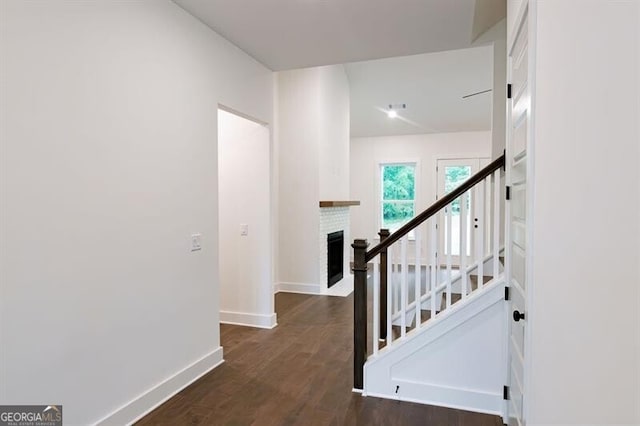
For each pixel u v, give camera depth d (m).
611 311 0.76
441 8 2.62
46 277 1.75
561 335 1.07
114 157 2.10
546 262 1.22
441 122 7.82
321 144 5.54
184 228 2.66
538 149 1.33
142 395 2.30
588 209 0.88
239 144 3.96
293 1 2.51
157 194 2.41
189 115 2.69
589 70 0.87
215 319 3.03
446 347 2.41
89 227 1.96
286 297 5.28
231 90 3.19
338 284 6.12
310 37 3.08
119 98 2.12
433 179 8.27
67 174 1.84
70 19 1.84
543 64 1.28
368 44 3.22
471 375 2.37
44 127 1.74
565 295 1.04
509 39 2.06
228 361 3.11
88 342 1.96
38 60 1.71
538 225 1.33
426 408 2.39
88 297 1.96
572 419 0.98
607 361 0.78
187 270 2.70
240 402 2.46
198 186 2.80
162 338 2.47
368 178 8.70
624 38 0.70
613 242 0.75
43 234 1.74
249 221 3.97
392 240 2.54
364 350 2.60
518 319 1.67
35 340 1.71
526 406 1.52
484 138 7.97
